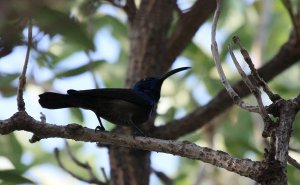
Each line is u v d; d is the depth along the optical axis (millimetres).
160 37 10688
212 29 6773
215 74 15461
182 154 6402
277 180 5633
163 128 10297
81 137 6727
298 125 12969
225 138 13945
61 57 11602
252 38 15961
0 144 12273
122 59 15641
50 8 4648
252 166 5836
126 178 9602
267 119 5930
